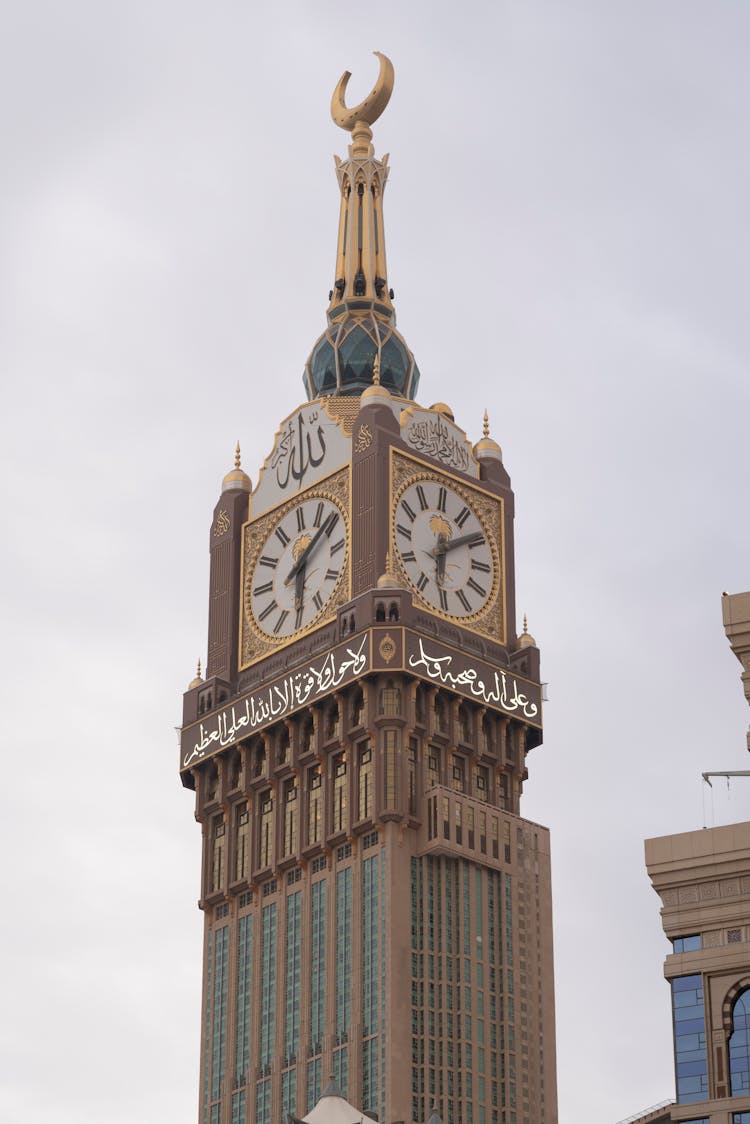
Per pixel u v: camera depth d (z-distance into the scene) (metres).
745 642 161.12
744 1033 151.00
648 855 157.88
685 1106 150.12
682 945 155.00
